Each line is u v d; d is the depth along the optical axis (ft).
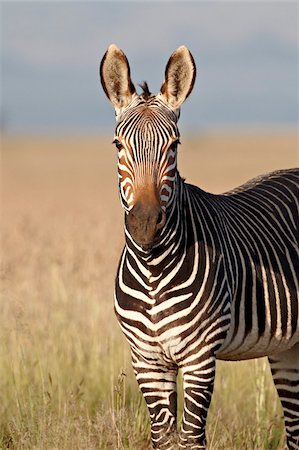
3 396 43.86
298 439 38.27
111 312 53.47
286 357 37.76
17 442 38.22
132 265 30.76
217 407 42.60
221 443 38.27
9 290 51.93
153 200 28.30
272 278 33.65
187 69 30.27
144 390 32.24
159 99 30.63
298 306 34.42
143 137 29.07
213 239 31.65
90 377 46.65
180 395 44.24
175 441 32.09
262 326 33.37
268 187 37.58
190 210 31.53
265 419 41.93
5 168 282.36
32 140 586.45
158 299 30.50
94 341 48.37
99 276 54.90
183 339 30.60
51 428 37.60
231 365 45.52
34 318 51.16
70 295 54.44
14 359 46.14
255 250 33.60
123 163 29.45
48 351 47.91
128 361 47.01
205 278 30.71
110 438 37.58
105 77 30.83
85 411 41.96
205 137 558.56
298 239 35.99
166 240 29.91
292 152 322.96
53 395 42.73
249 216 34.91
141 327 31.09
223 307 31.01
